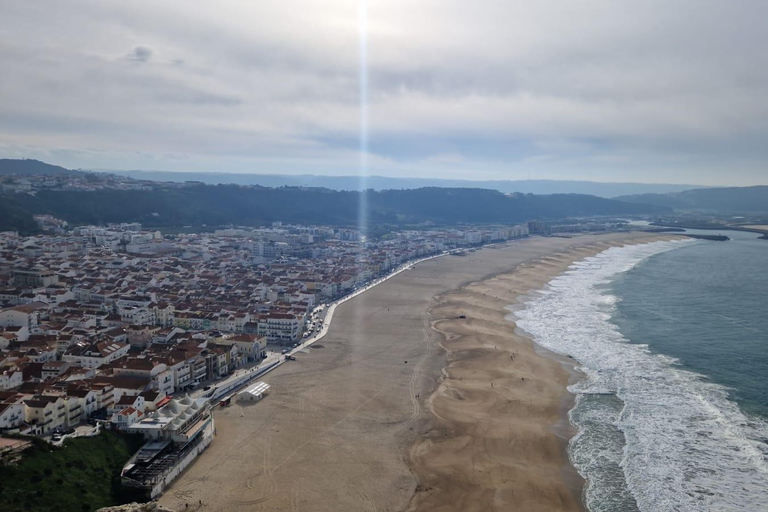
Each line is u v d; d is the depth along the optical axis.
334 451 119.06
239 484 105.50
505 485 107.81
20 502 89.06
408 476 110.19
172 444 114.56
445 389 154.88
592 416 138.00
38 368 150.38
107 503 96.06
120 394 137.50
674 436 127.44
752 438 126.19
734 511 99.88
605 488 107.31
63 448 105.94
